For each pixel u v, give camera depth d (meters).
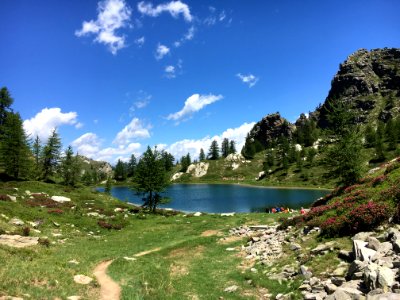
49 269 17.09
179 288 18.66
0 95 79.50
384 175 26.50
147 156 61.91
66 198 54.91
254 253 25.08
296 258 20.02
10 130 70.62
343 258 17.08
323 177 39.88
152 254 28.44
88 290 15.80
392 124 158.00
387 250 14.77
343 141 36.97
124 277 19.12
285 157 173.00
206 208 85.38
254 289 17.73
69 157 92.06
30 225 33.81
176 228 42.81
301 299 14.47
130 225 46.78
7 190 49.53
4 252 19.16
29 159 76.69
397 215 17.92
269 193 120.25
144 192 62.59
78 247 29.88
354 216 19.97
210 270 22.59
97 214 48.38
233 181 183.12
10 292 12.40
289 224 29.97
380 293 11.20
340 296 12.34
